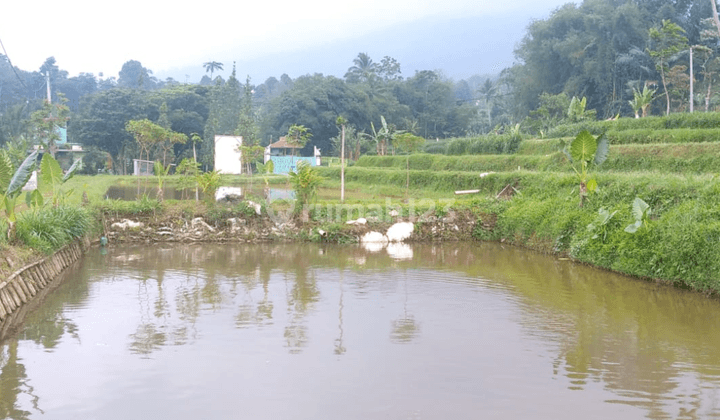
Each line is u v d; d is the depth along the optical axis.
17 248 10.87
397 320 9.05
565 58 72.31
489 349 7.70
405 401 6.01
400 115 89.38
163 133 27.95
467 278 12.48
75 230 14.15
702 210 12.28
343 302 10.17
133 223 17.14
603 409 5.86
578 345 7.92
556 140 31.38
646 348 7.82
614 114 65.25
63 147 61.72
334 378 6.62
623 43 66.12
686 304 10.33
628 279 12.51
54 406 5.89
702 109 53.75
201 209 17.91
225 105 71.75
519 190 21.45
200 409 5.82
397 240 18.06
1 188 10.74
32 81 106.75
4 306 9.10
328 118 78.06
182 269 13.16
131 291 10.87
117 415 5.69
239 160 32.72
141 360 7.17
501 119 91.50
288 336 8.16
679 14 70.75
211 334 8.22
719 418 5.65
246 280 11.98
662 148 22.34
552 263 14.54
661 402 6.03
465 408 5.86
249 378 6.61
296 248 16.59
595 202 15.84
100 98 70.56
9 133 62.06
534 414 5.73
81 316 9.12
